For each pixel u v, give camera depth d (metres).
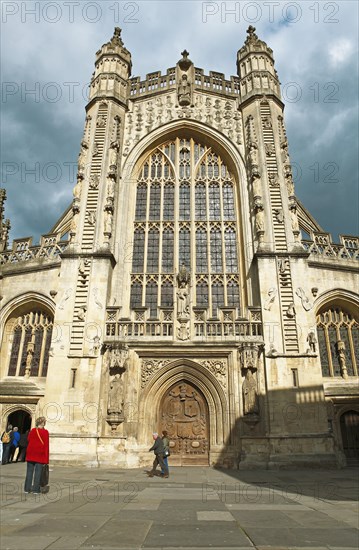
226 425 23.39
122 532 7.26
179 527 7.74
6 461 23.61
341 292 28.31
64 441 22.88
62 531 7.30
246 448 22.59
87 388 23.91
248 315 25.58
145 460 22.91
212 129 33.69
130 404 23.81
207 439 23.84
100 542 6.53
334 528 7.73
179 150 34.00
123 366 23.94
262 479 17.17
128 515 8.91
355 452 26.02
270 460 22.22
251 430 23.03
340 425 26.59
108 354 24.70
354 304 28.30
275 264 26.77
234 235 30.84
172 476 18.22
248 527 7.79
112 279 28.28
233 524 8.06
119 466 22.33
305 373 24.06
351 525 8.01
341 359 27.36
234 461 22.55
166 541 6.66
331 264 28.75
